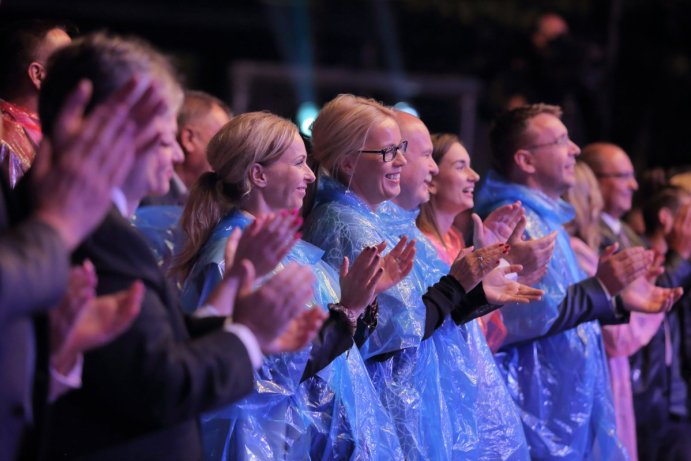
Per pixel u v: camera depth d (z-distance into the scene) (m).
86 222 3.84
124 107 3.89
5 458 3.88
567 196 10.02
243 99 17.89
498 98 16.03
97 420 4.38
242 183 6.52
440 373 7.39
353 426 6.42
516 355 8.73
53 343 3.99
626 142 19.62
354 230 7.04
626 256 8.75
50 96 4.32
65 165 3.81
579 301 8.59
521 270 7.48
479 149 17.34
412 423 7.01
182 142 8.79
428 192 7.99
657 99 19.70
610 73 16.47
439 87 17.75
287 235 4.88
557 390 8.74
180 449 4.55
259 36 19.83
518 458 7.67
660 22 19.69
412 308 6.88
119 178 3.88
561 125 9.27
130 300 4.05
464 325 7.65
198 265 6.30
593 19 19.66
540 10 19.73
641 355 10.62
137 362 4.23
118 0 18.75
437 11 19.77
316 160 7.36
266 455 6.12
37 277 3.66
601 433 8.97
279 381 6.02
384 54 19.69
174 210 8.25
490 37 19.67
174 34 19.52
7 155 6.03
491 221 7.78
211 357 4.33
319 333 6.03
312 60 19.61
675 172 13.41
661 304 9.19
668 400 10.73
